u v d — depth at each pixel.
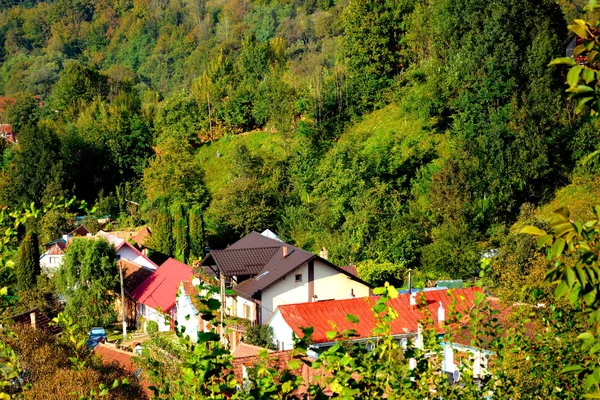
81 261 46.94
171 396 9.09
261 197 62.12
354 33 70.56
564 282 4.66
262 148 71.81
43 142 76.69
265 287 38.84
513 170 51.56
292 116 72.19
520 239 38.41
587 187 49.59
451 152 57.66
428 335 9.25
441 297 32.12
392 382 7.80
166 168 70.19
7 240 10.15
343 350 6.91
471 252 45.41
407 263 49.28
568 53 58.22
